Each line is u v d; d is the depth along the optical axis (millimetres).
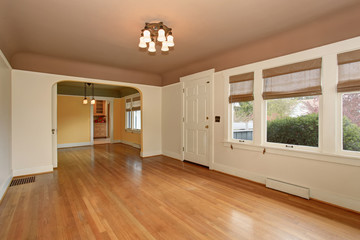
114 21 2539
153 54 3879
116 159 5262
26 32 2824
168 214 2279
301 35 2758
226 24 2631
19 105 3756
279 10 2289
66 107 7484
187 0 2082
